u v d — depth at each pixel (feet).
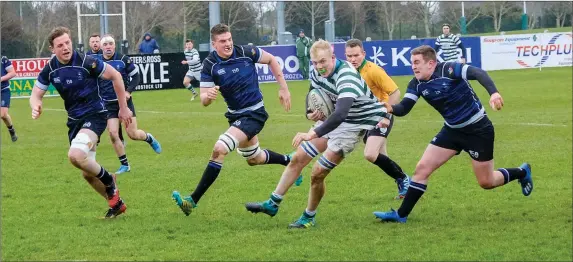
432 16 294.46
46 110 149.59
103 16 207.62
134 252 44.75
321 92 49.57
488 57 215.51
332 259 42.60
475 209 55.21
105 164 81.46
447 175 69.10
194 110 141.18
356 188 64.44
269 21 259.19
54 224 52.75
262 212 52.34
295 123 115.85
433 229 49.26
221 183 67.97
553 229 48.67
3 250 45.47
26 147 96.22
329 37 229.25
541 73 200.64
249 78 54.24
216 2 204.54
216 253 44.24
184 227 51.06
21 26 221.05
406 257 42.73
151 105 153.28
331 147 48.85
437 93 49.21
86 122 52.95
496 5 317.01
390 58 210.18
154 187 66.90
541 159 76.84
